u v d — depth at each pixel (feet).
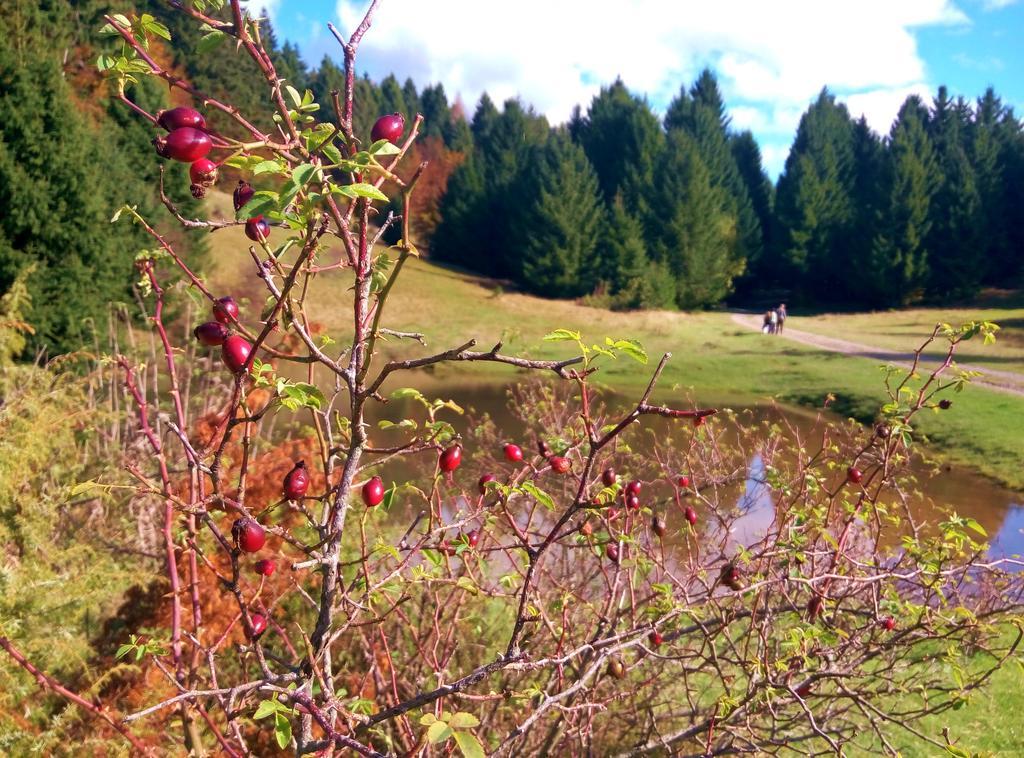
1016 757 11.84
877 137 188.85
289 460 9.43
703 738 9.31
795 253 161.38
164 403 13.43
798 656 7.77
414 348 86.74
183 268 4.50
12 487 9.82
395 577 5.34
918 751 12.00
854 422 11.74
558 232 142.61
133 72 3.55
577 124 216.95
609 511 7.44
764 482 9.85
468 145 202.08
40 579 8.87
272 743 7.82
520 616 5.18
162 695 7.54
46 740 7.14
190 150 3.54
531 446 14.51
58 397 12.17
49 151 39.11
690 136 166.20
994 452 40.60
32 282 37.47
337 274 77.71
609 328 110.83
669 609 7.30
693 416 4.74
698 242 154.10
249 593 7.09
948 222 140.15
